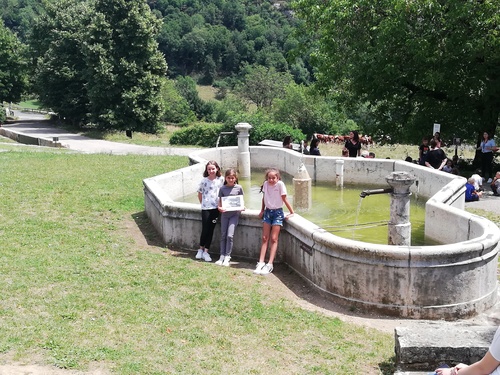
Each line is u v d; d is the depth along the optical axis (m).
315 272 7.35
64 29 49.25
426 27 17.50
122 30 41.97
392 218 7.88
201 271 7.68
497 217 11.61
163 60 44.44
